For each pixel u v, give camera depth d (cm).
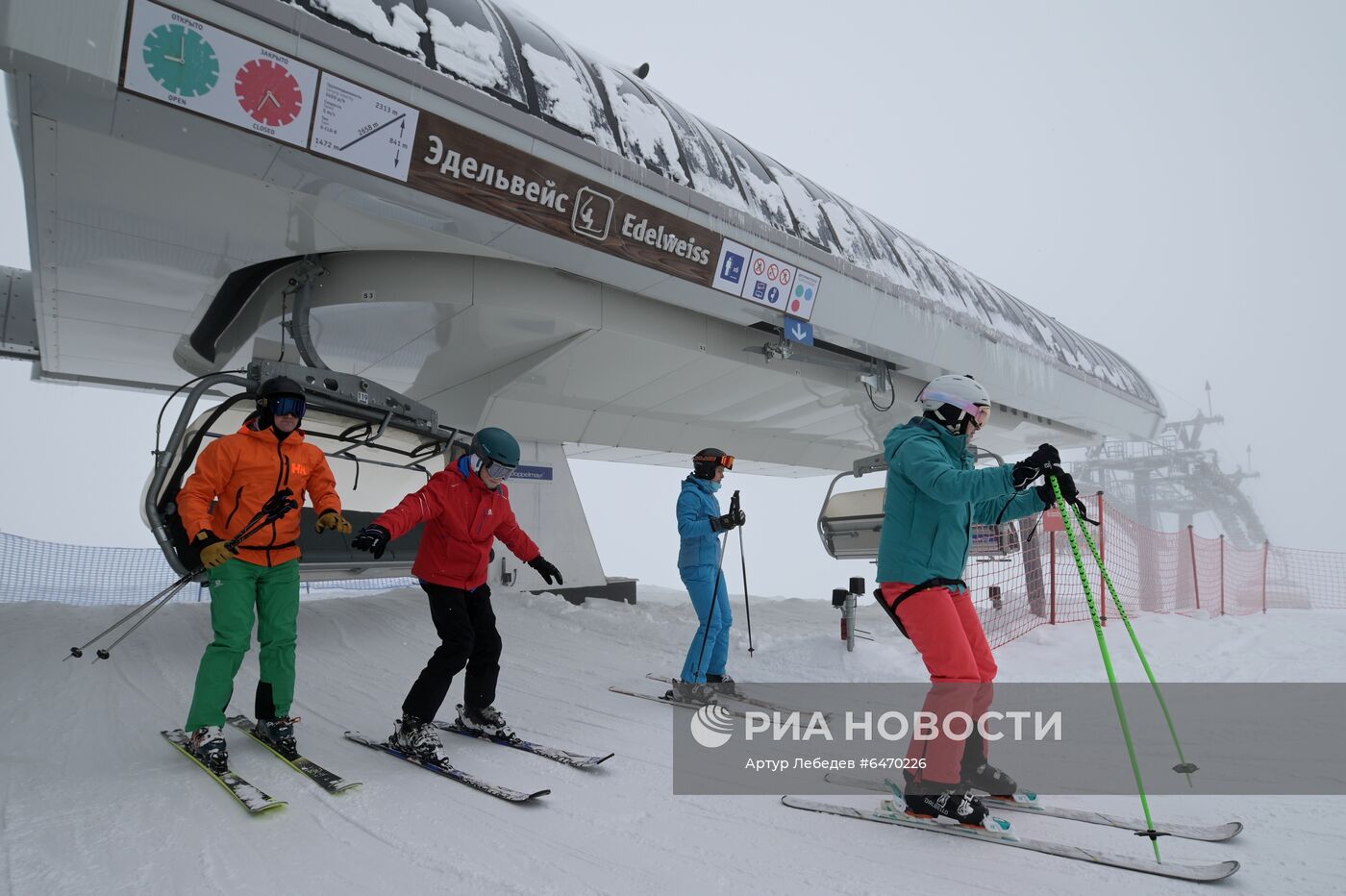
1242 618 741
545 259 633
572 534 1040
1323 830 226
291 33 454
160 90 420
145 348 858
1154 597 845
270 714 307
